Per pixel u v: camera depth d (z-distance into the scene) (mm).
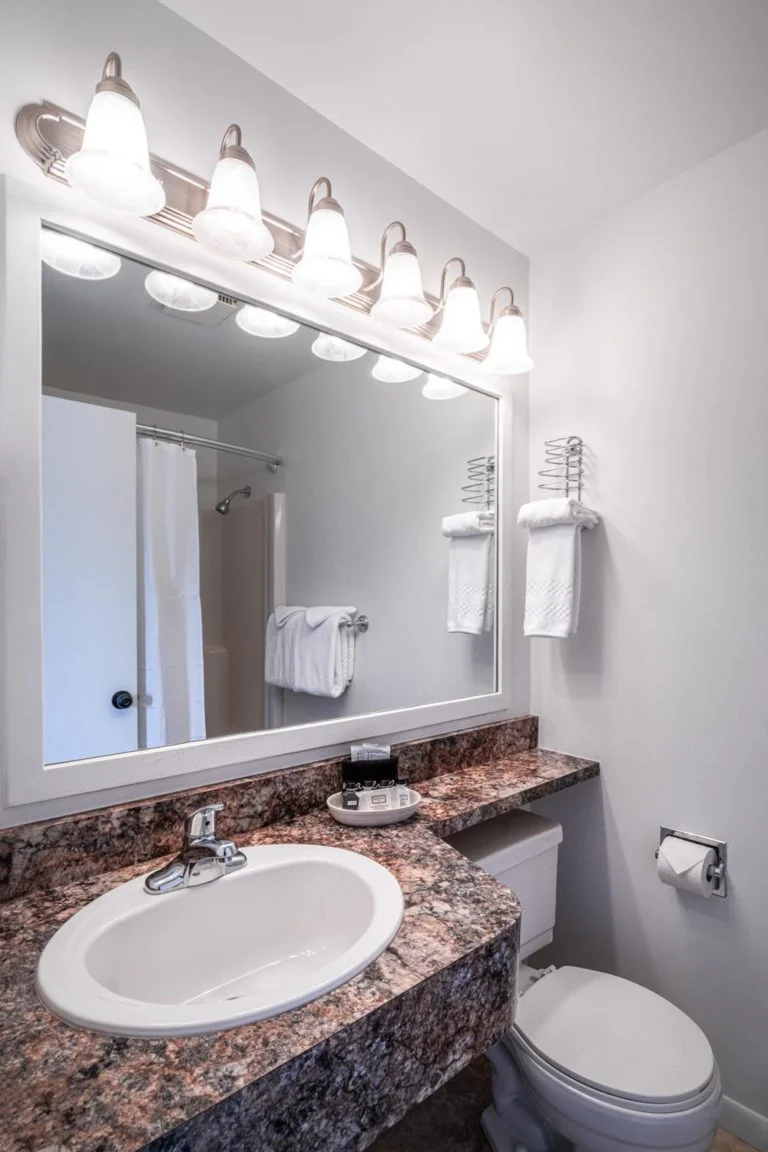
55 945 720
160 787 1044
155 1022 578
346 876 926
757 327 1339
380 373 1483
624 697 1567
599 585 1629
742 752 1349
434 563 1594
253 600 1233
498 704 1693
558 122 1320
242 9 1062
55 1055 549
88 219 958
